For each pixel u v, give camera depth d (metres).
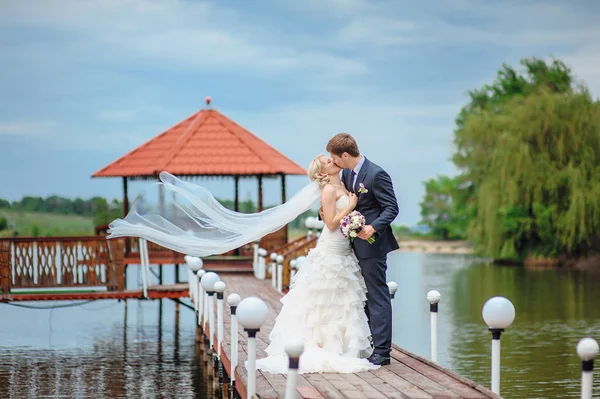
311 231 22.31
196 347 16.88
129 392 12.57
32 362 15.47
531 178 38.25
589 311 22.03
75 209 59.03
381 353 8.06
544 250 40.72
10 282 16.89
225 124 24.28
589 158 38.12
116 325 21.25
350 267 8.10
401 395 6.69
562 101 38.97
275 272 18.25
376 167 7.94
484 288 29.33
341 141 7.95
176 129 24.70
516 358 15.15
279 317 8.25
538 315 21.34
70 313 23.91
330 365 7.66
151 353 16.61
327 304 8.02
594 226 37.62
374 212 8.00
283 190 23.64
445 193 72.88
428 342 17.31
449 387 6.98
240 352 9.27
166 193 9.02
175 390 12.70
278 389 6.99
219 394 11.26
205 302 12.74
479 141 42.28
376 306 8.07
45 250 17.06
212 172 22.59
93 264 17.25
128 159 23.77
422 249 64.12
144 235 8.88
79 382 13.45
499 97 55.09
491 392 6.64
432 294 8.31
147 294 17.39
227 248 8.93
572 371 13.83
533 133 39.09
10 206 59.34
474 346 16.61
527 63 53.84
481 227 40.59
